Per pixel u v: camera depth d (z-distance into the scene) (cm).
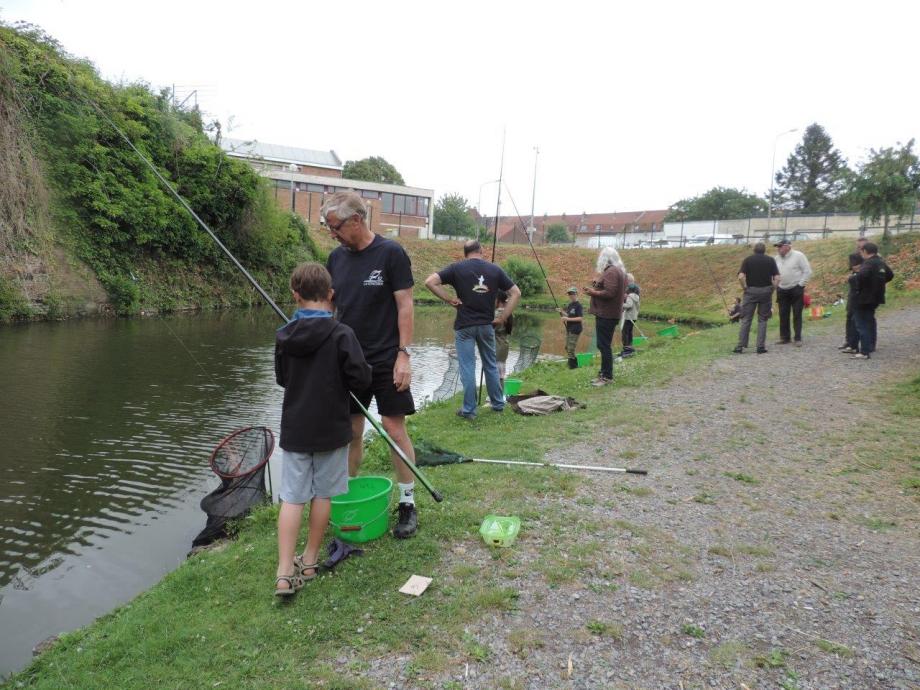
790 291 1042
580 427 596
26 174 1797
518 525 353
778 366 866
